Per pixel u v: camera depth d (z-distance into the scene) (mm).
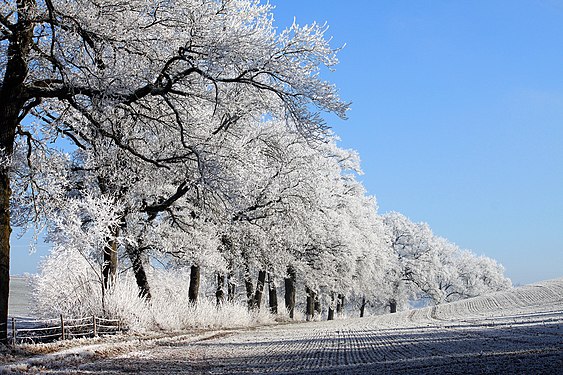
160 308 25500
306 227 33750
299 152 29938
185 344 19125
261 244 34438
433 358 12078
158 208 25000
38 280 22266
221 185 18609
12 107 16250
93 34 16359
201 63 17953
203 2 18312
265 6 20203
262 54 17562
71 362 13031
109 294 21641
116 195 24375
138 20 17641
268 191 30016
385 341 19578
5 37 15875
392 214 90750
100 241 20844
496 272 114500
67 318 20172
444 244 108000
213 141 20906
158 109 19406
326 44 18438
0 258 15461
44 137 19125
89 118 17453
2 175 15891
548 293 57625
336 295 60438
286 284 50062
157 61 17969
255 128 25016
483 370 9070
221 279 36156
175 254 29188
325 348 17328
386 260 65500
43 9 16297
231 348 17562
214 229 30406
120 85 16500
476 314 43625
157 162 19516
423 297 90000
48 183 19203
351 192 53594
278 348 17500
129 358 14359
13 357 13383
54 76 17203
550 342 14914
